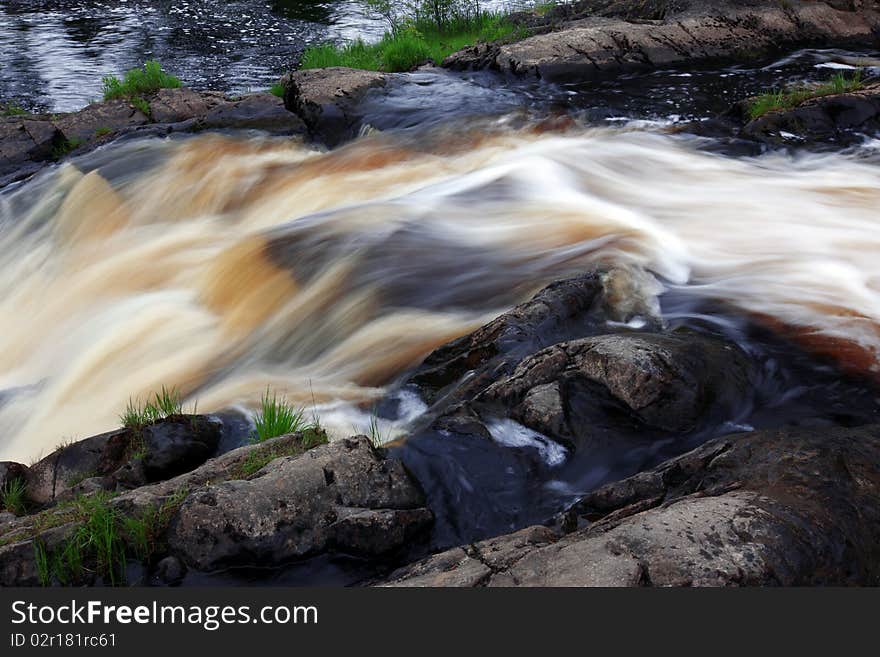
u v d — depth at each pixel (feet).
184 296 30.86
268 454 17.44
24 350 31.55
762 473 14.90
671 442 17.67
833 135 38.24
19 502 18.28
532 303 22.09
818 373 20.30
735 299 24.09
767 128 38.40
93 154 42.47
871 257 27.30
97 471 19.04
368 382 22.67
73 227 38.83
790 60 52.11
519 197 33.53
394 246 29.37
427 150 40.75
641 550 12.42
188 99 48.19
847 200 32.48
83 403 26.09
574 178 35.35
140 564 14.73
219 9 81.92
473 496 16.55
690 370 18.54
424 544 15.61
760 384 19.69
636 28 52.80
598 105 44.57
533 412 17.95
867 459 15.17
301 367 24.88
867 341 21.75
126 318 29.81
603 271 24.97
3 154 44.45
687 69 50.93
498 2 76.69
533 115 43.11
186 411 22.57
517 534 14.53
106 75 60.59
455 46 59.62
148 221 38.47
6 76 60.70
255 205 38.40
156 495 15.85
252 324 28.04
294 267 29.50
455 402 19.39
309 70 48.80
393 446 17.58
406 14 73.51
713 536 12.66
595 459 17.34
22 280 36.73
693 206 32.35
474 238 29.89
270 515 14.97
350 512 15.31
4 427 25.63
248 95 46.80
